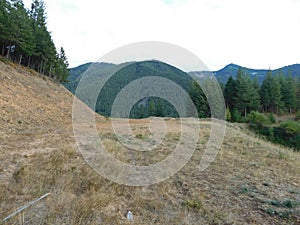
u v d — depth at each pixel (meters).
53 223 2.71
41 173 4.32
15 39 27.83
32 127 13.88
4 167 4.76
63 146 7.08
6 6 27.75
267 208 3.72
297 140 21.33
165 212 3.40
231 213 3.50
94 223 2.81
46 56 33.72
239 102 33.69
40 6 36.72
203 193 4.18
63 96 26.30
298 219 3.40
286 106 40.69
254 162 6.86
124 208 3.42
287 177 5.53
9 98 17.19
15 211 2.88
